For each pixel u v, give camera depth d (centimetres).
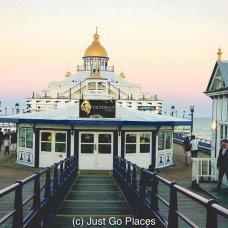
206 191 1515
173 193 641
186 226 923
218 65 1725
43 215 923
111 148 2436
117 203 1325
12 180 1959
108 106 2480
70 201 1352
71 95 8750
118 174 1831
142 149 2478
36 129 2488
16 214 651
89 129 2427
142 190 999
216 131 1755
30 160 2523
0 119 2592
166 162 2595
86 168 2430
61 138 2452
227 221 984
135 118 2514
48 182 1030
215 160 1741
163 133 2577
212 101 1862
